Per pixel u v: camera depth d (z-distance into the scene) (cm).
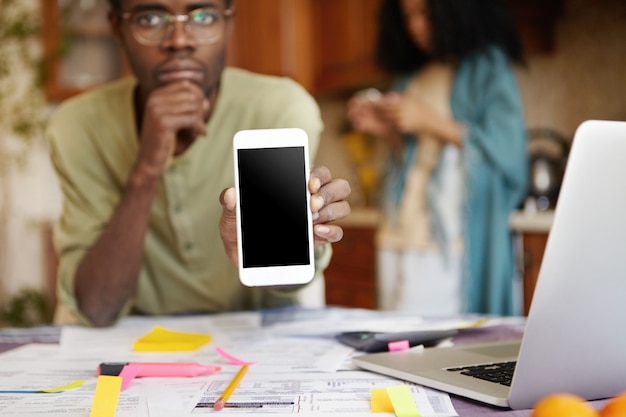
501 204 229
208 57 112
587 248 56
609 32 267
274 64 358
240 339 100
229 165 125
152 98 108
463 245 233
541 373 59
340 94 377
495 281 229
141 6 110
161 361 87
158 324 116
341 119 379
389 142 259
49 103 368
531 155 275
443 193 237
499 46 234
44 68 354
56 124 131
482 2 233
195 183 124
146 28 111
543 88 291
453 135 233
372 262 304
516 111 229
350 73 334
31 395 70
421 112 237
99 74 358
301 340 98
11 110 356
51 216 361
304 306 140
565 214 55
